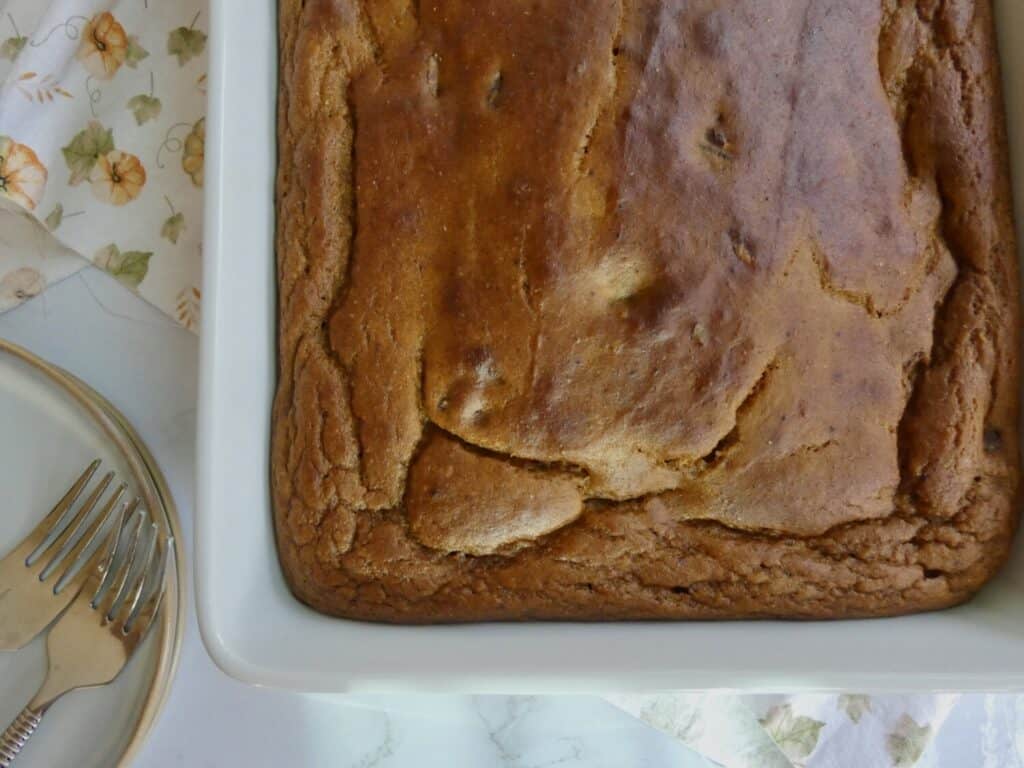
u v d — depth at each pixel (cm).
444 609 27
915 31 29
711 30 27
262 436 27
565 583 27
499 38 28
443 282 27
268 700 31
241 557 26
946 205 29
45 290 32
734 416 27
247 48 28
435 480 27
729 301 27
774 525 27
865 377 28
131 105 32
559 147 27
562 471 27
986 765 32
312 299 28
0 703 29
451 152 27
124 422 30
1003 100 30
